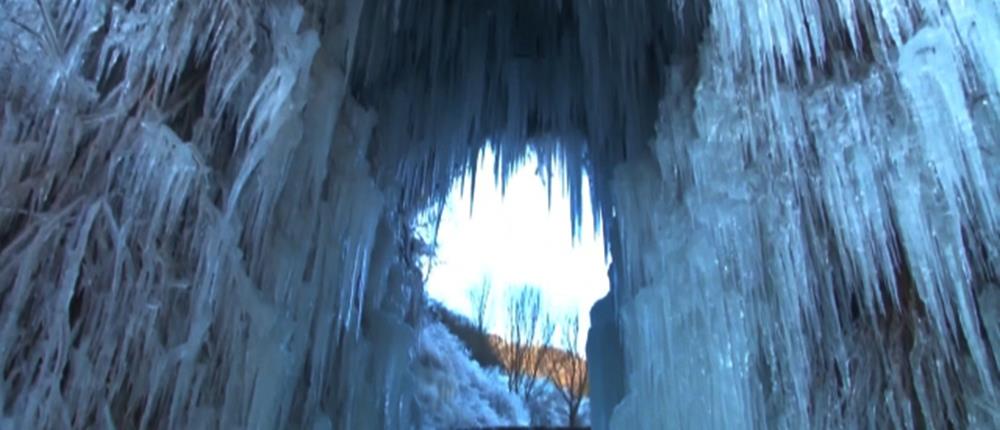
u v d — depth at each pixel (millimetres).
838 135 3889
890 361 3768
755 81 4320
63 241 2906
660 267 5598
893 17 3566
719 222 4613
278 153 3877
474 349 15281
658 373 5301
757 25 4113
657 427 5238
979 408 3316
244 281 3613
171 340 3193
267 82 3701
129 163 3209
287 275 4102
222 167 3740
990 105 3219
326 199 4855
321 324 4570
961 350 3490
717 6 4523
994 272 3316
